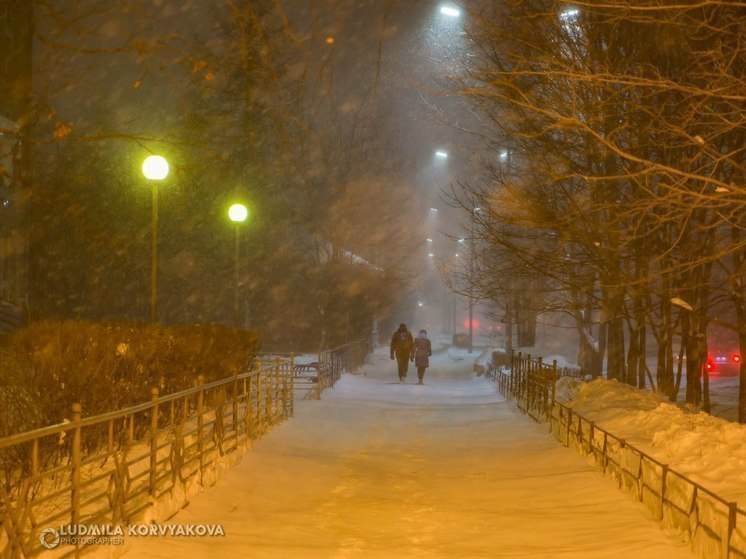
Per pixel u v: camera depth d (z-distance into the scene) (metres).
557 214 16.66
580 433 12.85
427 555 7.66
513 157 18.50
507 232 18.84
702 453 8.61
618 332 21.48
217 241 32.28
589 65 13.34
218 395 12.77
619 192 16.03
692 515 7.35
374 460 13.61
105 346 10.24
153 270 15.55
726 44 11.57
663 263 17.09
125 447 7.72
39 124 12.77
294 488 11.14
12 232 25.33
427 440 16.16
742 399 17.19
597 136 8.63
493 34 14.75
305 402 22.06
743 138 14.52
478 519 9.25
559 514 9.32
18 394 9.22
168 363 12.54
